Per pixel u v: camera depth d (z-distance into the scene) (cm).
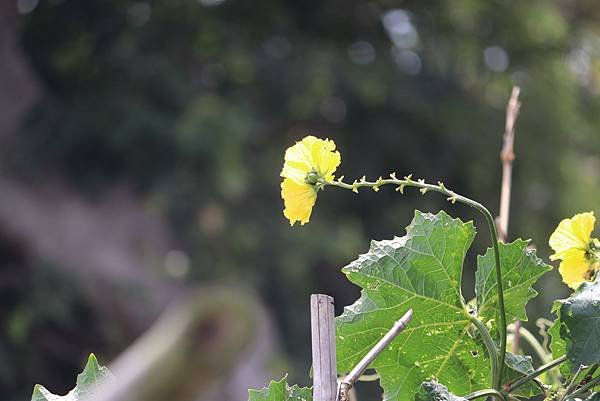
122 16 1128
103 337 959
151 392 79
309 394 175
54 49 1116
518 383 177
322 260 1081
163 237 1016
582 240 186
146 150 1025
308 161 183
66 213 1004
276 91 1128
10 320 930
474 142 1169
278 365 903
